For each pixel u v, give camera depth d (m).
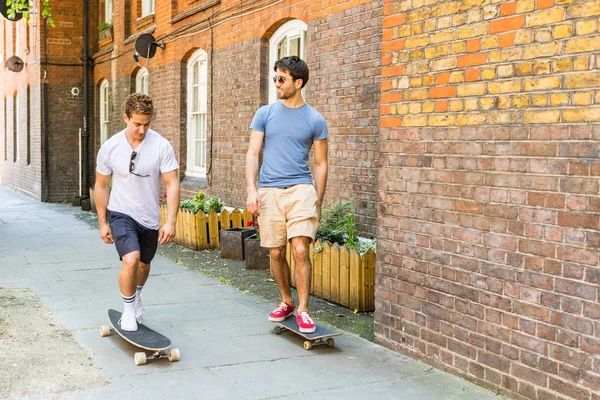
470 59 4.10
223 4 10.90
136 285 4.89
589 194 3.41
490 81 3.97
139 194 4.77
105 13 18.41
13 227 12.67
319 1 8.28
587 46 3.40
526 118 3.75
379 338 5.00
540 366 3.70
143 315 5.80
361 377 4.27
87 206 16.59
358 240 6.97
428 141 4.46
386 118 4.84
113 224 4.74
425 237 4.52
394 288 4.83
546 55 3.62
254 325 5.52
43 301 6.19
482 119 4.03
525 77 3.74
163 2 13.48
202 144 12.55
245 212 10.05
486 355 4.05
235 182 10.74
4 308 5.82
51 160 19.03
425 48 4.46
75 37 19.00
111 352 4.67
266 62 9.93
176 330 5.33
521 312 3.81
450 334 4.33
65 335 5.05
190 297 6.57
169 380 4.15
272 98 9.85
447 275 4.34
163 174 4.79
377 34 7.29
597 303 3.38
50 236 11.33
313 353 4.77
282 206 4.94
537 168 3.69
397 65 4.72
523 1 3.74
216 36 11.24
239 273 7.91
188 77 12.81
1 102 25.69
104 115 18.70
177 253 9.47
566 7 3.50
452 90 4.25
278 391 4.01
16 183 22.98
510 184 3.86
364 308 6.12
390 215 4.85
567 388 3.55
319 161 5.02
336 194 8.05
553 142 3.59
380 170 4.93
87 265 8.30
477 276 4.11
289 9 9.00
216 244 9.84
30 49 20.03
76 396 3.84
